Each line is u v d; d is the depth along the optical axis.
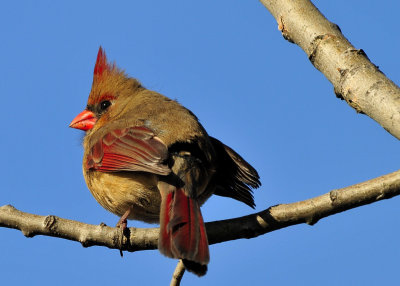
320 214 5.86
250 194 8.07
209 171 7.50
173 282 6.79
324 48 5.98
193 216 6.18
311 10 6.30
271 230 6.07
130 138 7.52
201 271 5.54
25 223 6.52
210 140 7.92
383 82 5.52
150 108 8.31
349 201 5.75
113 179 7.59
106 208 8.14
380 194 5.61
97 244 6.54
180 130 7.47
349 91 5.65
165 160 6.93
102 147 7.76
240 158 7.78
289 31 6.33
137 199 7.52
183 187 6.72
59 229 6.50
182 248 5.68
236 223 6.14
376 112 5.45
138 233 6.48
